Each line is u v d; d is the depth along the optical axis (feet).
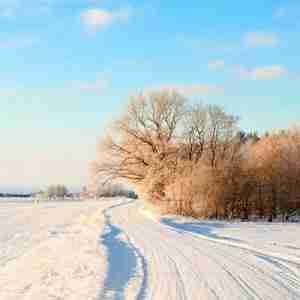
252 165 184.55
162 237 98.27
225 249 78.28
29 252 75.05
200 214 176.76
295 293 43.19
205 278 50.70
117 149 202.69
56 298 40.19
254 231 119.34
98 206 284.00
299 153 186.29
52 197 537.24
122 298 40.19
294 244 86.63
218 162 187.73
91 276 50.65
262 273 54.44
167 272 54.34
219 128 203.41
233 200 179.93
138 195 206.18
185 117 202.69
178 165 192.65
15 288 44.83
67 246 79.97
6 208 257.34
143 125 201.26
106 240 91.30
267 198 181.98
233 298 40.68
